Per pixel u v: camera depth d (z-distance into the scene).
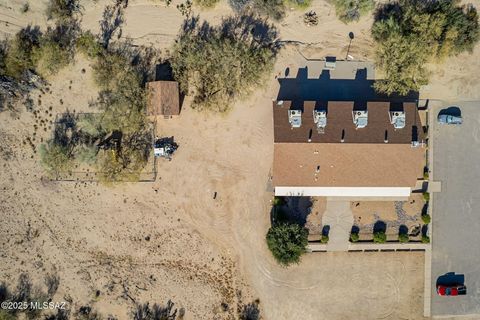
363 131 42.84
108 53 44.75
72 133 45.03
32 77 44.72
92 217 45.34
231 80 44.91
